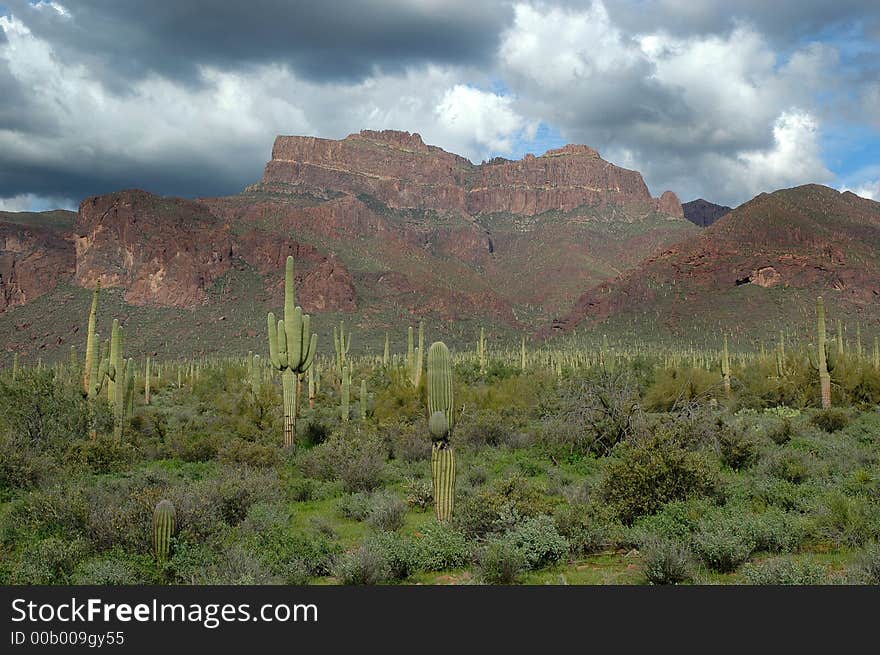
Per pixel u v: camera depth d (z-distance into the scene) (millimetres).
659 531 11133
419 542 11219
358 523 14797
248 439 27109
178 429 29469
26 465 18109
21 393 23156
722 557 10180
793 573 9117
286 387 24750
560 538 11109
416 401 31688
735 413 33312
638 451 14008
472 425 25859
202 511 11820
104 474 19984
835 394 37625
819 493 13047
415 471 20172
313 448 23609
